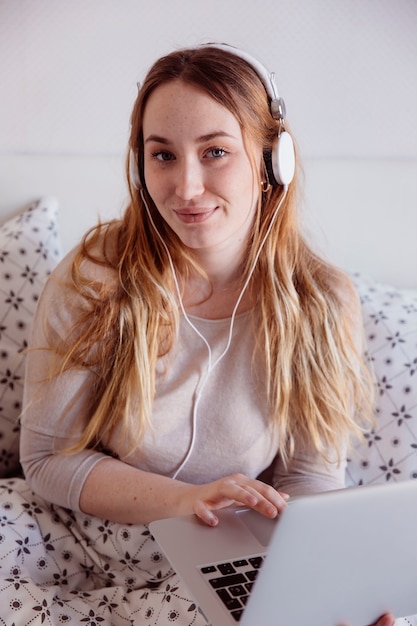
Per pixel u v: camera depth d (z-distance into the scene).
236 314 1.22
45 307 1.20
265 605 0.79
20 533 1.12
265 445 1.22
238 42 1.62
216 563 0.93
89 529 1.17
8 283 1.43
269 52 1.63
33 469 1.19
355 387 1.31
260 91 1.12
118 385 1.18
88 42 1.60
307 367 1.25
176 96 1.07
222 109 1.07
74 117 1.64
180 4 1.59
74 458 1.18
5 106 1.62
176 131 1.07
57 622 1.00
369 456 1.36
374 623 0.90
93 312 1.18
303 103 1.67
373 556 0.80
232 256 1.19
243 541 0.97
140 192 1.20
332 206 1.65
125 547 1.13
